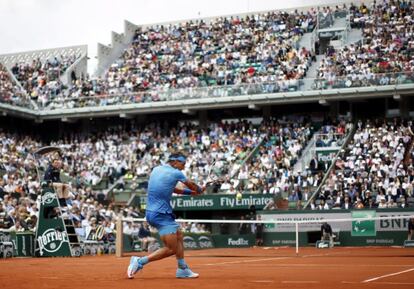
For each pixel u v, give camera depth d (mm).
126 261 17531
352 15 46219
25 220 24156
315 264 14508
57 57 50781
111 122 45938
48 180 21812
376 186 33750
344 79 39375
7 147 40250
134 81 45531
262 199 34656
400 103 40688
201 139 42031
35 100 45188
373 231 30844
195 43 48250
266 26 48188
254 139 40750
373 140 37531
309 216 31625
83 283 8898
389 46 42062
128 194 38594
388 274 10633
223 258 19203
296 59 43781
